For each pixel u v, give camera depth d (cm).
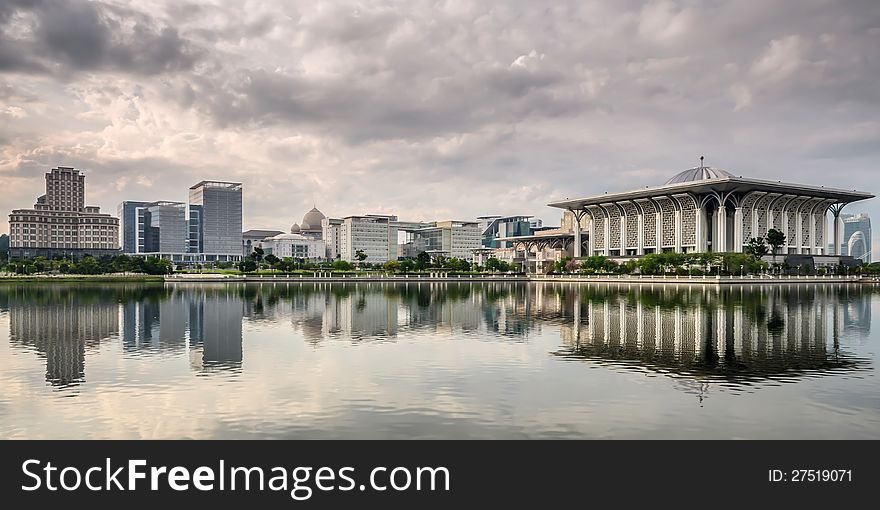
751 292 9350
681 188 17188
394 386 2325
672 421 1873
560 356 2995
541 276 16700
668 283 13550
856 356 2973
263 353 3108
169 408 2025
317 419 1905
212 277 14200
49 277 15275
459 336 3788
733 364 2762
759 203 17650
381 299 7581
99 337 3738
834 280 14375
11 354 3080
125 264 17300
